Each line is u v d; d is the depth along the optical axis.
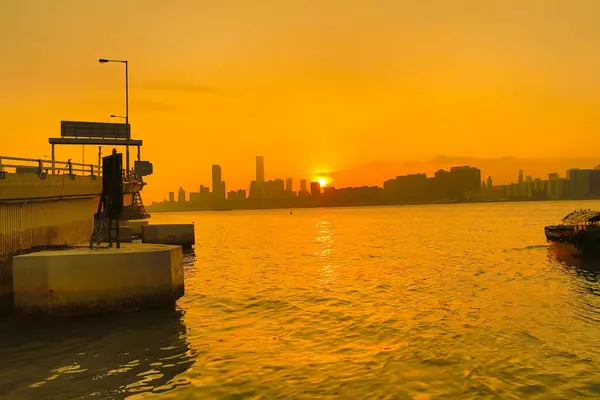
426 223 123.12
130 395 11.20
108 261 17.77
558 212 183.25
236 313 20.97
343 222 149.25
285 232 99.81
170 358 14.16
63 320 17.22
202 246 63.78
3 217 18.84
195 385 11.91
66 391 11.43
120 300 17.86
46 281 17.09
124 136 55.28
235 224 152.38
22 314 17.06
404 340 16.30
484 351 14.89
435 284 28.69
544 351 14.83
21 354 14.35
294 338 16.67
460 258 43.34
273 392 11.48
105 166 20.41
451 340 16.22
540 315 19.95
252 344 15.84
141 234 51.72
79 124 53.75
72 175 25.42
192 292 26.75
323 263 41.84
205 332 17.42
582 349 15.00
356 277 32.53
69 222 26.77
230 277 33.22
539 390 11.68
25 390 11.49
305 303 23.31
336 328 18.11
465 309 21.30
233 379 12.38
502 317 19.62
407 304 22.66
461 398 11.18
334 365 13.61
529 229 86.62
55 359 13.90
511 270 34.78
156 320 18.17
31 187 20.31
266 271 36.50
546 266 36.81
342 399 11.08
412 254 48.25
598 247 40.69
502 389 11.73
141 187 62.84
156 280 18.23
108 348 15.04
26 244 20.72
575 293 25.20
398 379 12.42
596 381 12.24
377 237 76.94
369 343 15.98
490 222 117.00
